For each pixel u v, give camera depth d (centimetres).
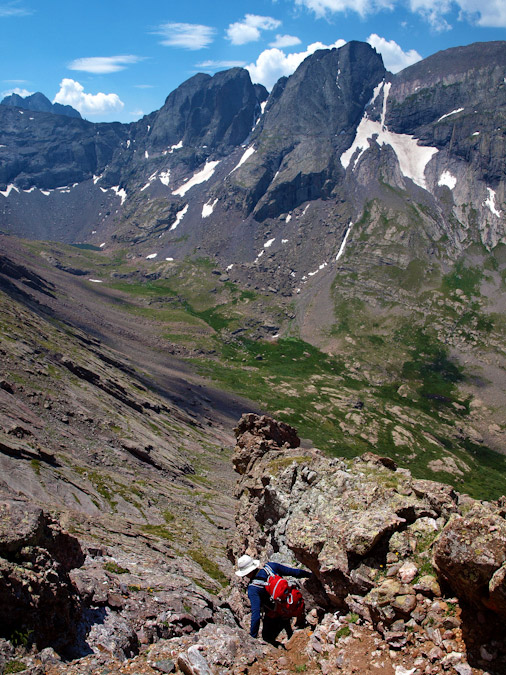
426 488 1538
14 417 7588
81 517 4391
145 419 11838
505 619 1107
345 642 1268
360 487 1714
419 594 1246
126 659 1414
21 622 1255
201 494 8488
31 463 5816
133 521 5862
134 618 1702
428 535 1394
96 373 12225
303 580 1588
